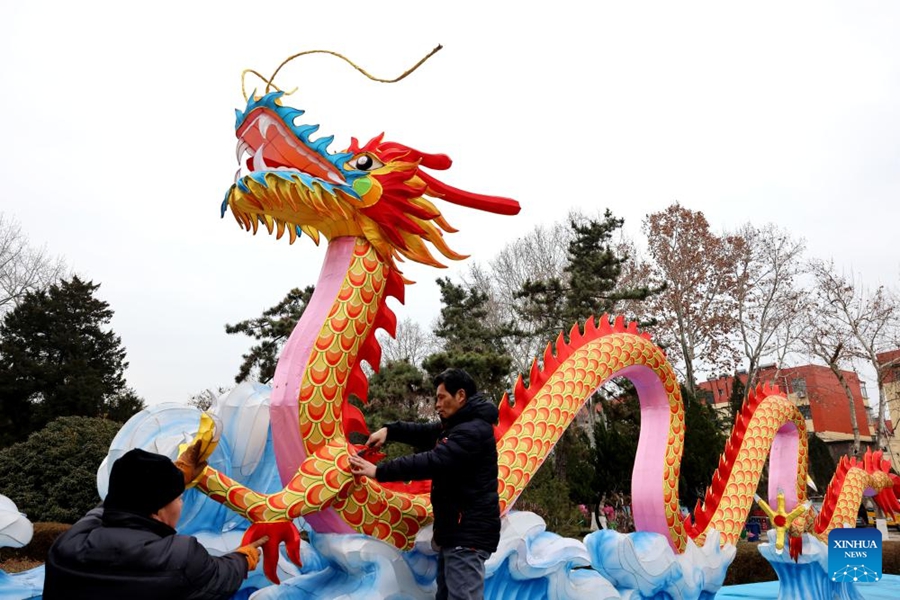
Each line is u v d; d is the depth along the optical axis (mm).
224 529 4219
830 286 22344
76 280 28891
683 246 24125
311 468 3381
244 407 4312
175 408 3973
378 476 3189
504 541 3934
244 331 19750
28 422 24141
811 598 6930
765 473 20281
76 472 11008
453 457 3115
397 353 29953
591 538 4988
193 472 2955
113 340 28828
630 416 18688
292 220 3840
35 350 26453
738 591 8562
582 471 13852
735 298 23562
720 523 6188
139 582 1992
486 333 20266
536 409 4680
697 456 13469
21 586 3684
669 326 23859
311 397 3488
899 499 9180
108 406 25391
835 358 21484
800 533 6965
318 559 4535
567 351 5188
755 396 7207
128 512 2125
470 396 3387
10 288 25578
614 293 20156
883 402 21141
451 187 4172
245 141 3863
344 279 3777
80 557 2021
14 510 3545
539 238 25703
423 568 3693
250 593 4102
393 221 3893
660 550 5082
